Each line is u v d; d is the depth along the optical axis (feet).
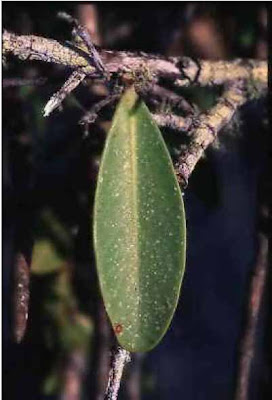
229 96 1.48
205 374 3.64
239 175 3.28
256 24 1.85
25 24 1.77
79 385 1.91
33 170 1.70
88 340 1.85
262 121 1.65
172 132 1.50
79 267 1.70
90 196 1.60
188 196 2.06
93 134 1.59
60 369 1.90
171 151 1.50
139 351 1.10
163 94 1.47
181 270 1.10
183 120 1.40
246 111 1.66
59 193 1.68
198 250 3.59
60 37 1.76
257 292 1.62
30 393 1.90
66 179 1.68
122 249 1.10
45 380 1.90
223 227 3.58
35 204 1.67
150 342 1.10
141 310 1.10
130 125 1.11
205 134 1.37
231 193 3.39
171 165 1.10
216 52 1.88
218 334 3.65
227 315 3.66
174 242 1.10
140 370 2.38
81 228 1.65
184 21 1.89
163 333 1.10
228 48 1.87
